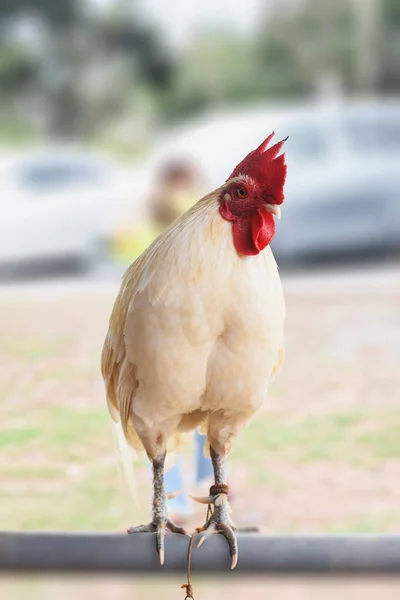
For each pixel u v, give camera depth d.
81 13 66.31
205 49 68.38
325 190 23.23
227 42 69.75
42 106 65.50
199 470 8.10
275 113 23.78
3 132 64.56
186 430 5.78
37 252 22.98
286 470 11.00
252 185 5.18
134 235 22.11
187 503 8.12
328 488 10.33
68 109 65.00
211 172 21.62
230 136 22.69
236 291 5.09
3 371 14.93
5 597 8.61
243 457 11.43
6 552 4.81
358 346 16.52
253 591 8.80
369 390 14.08
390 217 23.75
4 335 17.28
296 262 23.47
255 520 9.59
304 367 15.30
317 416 12.93
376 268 23.53
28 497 10.09
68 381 14.42
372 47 63.00
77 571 4.86
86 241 22.86
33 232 22.94
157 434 5.41
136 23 66.38
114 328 5.55
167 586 8.91
